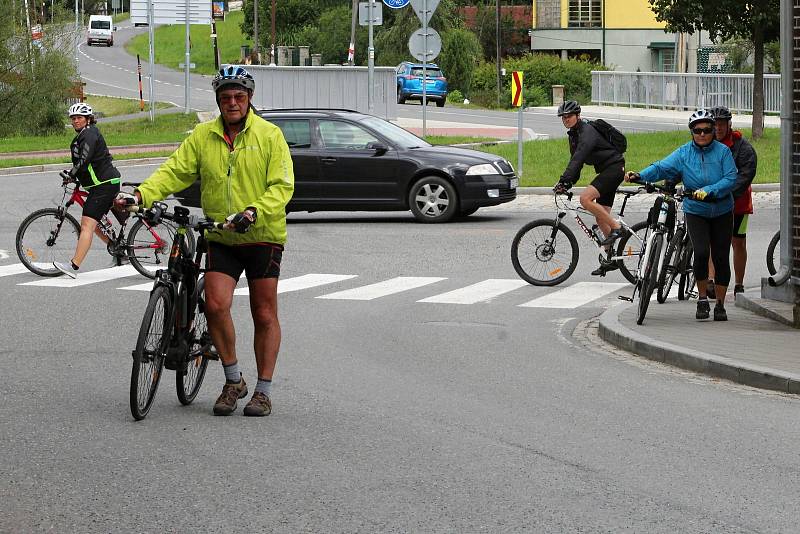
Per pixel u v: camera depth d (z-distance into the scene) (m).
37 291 17.73
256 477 8.33
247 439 9.38
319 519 7.43
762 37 40.88
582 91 96.00
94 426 9.80
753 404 10.71
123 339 14.01
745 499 7.82
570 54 102.44
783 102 15.07
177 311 10.23
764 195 30.36
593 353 13.30
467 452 9.00
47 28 61.16
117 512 7.58
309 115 26.42
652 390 11.31
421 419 10.09
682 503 7.73
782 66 15.07
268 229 10.01
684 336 13.45
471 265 20.42
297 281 18.80
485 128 52.84
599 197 18.22
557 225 18.33
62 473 8.45
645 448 9.13
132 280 18.86
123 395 11.05
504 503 7.73
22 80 60.34
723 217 14.66
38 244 19.22
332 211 26.33
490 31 126.19
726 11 39.91
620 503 7.73
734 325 14.34
